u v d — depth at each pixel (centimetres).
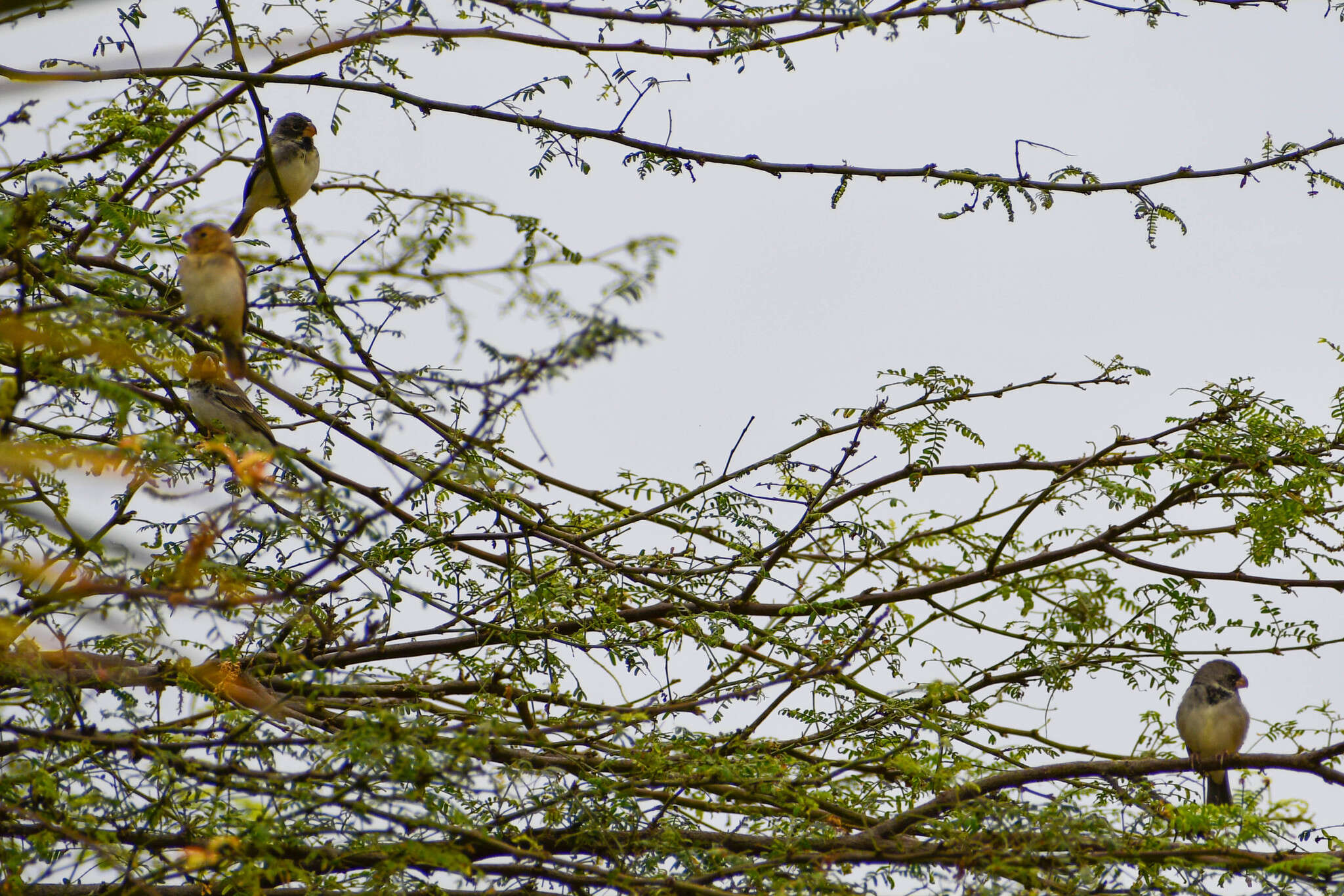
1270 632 1151
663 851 934
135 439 777
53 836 793
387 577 1073
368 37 1009
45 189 777
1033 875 864
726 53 1073
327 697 925
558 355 710
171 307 1070
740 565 1232
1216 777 1063
